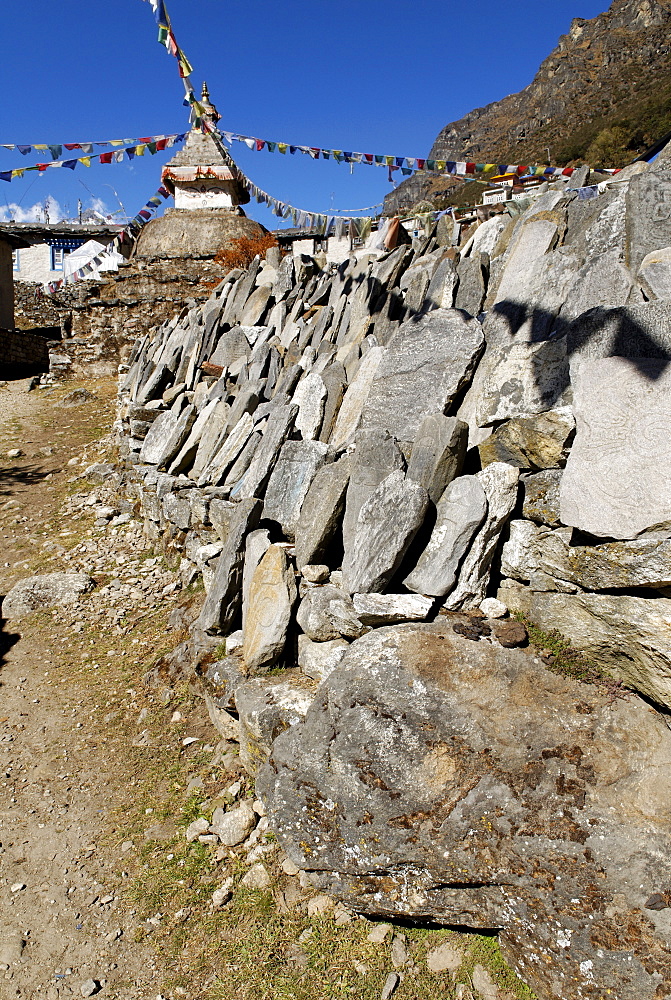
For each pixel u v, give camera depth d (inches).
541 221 210.4
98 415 594.6
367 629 158.4
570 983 106.3
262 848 153.2
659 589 122.9
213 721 197.5
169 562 314.3
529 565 151.9
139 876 158.4
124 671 247.3
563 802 114.7
